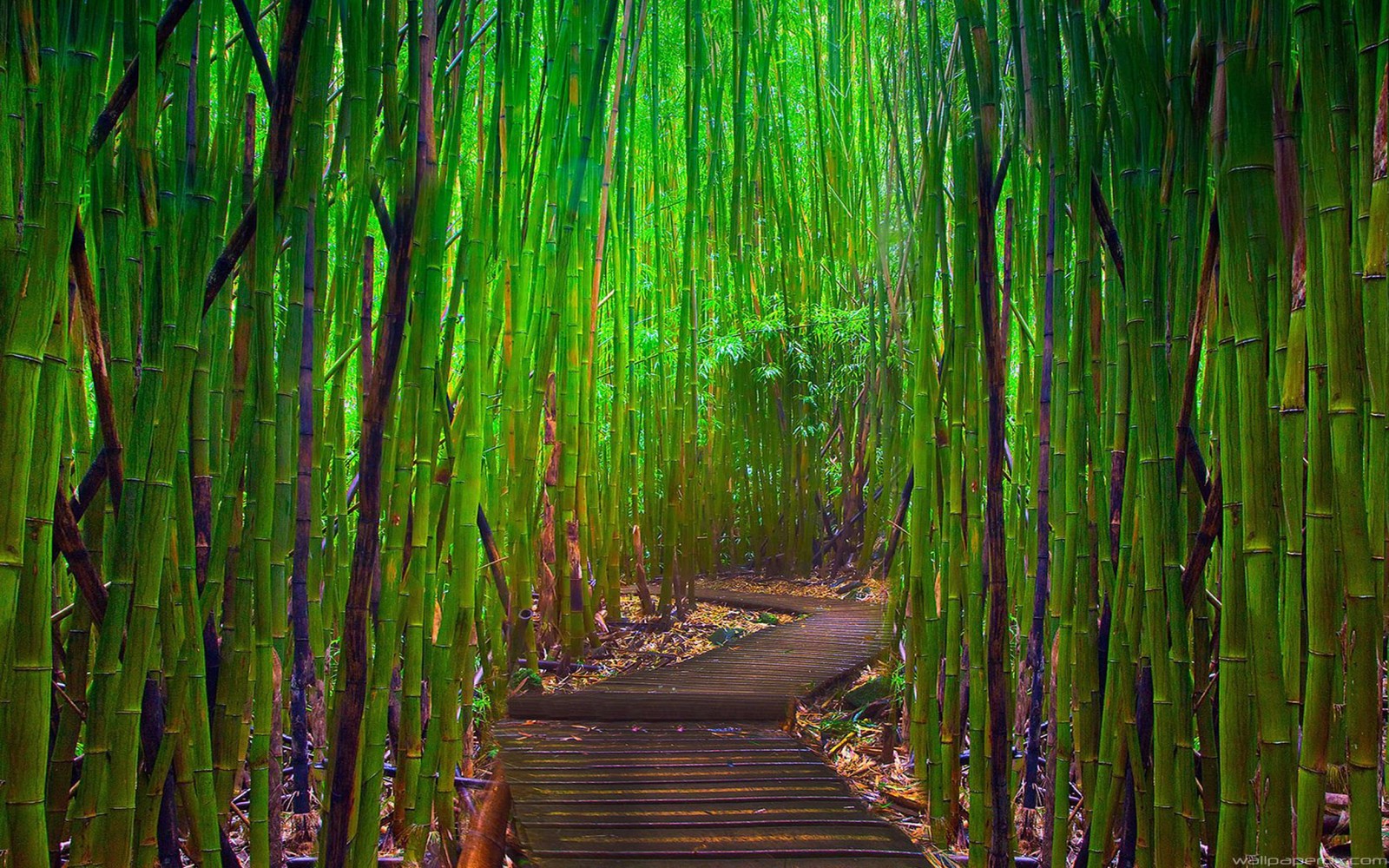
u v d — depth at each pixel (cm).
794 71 447
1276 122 98
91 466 116
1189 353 117
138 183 111
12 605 95
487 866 153
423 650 155
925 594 174
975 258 156
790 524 456
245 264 136
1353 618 91
